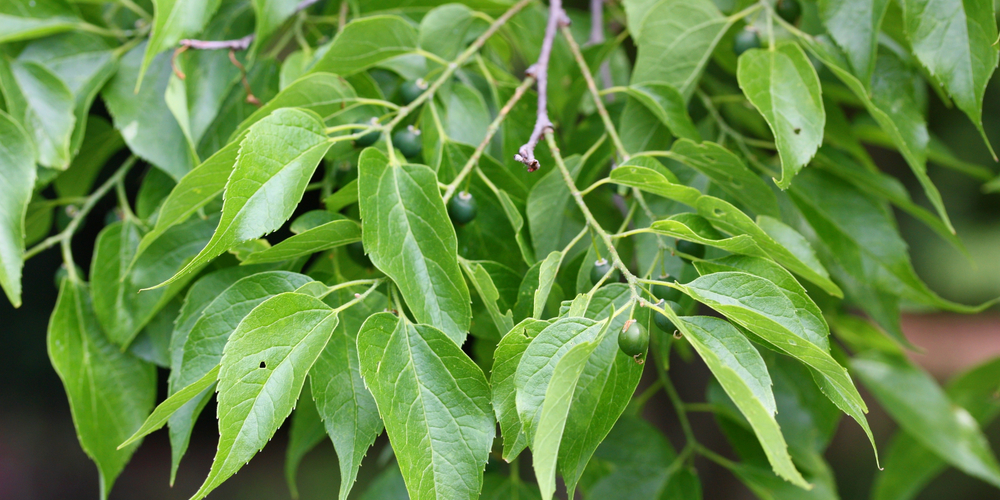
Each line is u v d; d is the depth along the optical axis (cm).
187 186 70
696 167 75
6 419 178
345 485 68
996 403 103
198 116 79
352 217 77
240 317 69
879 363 97
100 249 77
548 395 62
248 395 65
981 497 215
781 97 73
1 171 75
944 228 79
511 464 79
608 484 82
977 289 222
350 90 74
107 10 85
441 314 68
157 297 77
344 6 82
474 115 78
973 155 183
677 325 64
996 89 177
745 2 83
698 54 78
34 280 145
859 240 80
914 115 79
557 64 90
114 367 78
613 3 99
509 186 75
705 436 152
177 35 75
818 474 85
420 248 69
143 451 207
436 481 66
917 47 74
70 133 78
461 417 67
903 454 109
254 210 67
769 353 87
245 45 77
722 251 74
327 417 68
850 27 75
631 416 84
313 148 69
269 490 199
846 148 85
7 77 78
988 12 73
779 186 72
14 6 79
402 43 77
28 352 163
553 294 73
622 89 77
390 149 70
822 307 87
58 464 186
